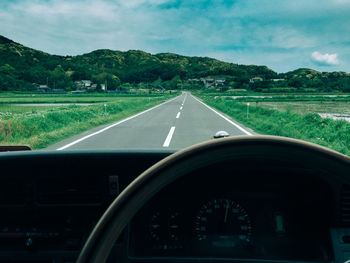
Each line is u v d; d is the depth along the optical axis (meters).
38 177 1.50
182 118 17.80
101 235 0.81
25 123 12.24
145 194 0.83
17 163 1.47
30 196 1.52
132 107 28.11
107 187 1.51
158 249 1.38
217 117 18.47
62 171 1.49
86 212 1.53
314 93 121.06
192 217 1.38
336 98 66.06
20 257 1.51
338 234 1.25
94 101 55.56
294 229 1.33
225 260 1.26
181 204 1.37
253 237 1.35
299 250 1.30
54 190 1.52
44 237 1.52
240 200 1.35
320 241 1.27
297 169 1.22
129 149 1.55
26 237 1.52
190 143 9.22
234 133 11.27
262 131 11.97
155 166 0.84
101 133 11.68
